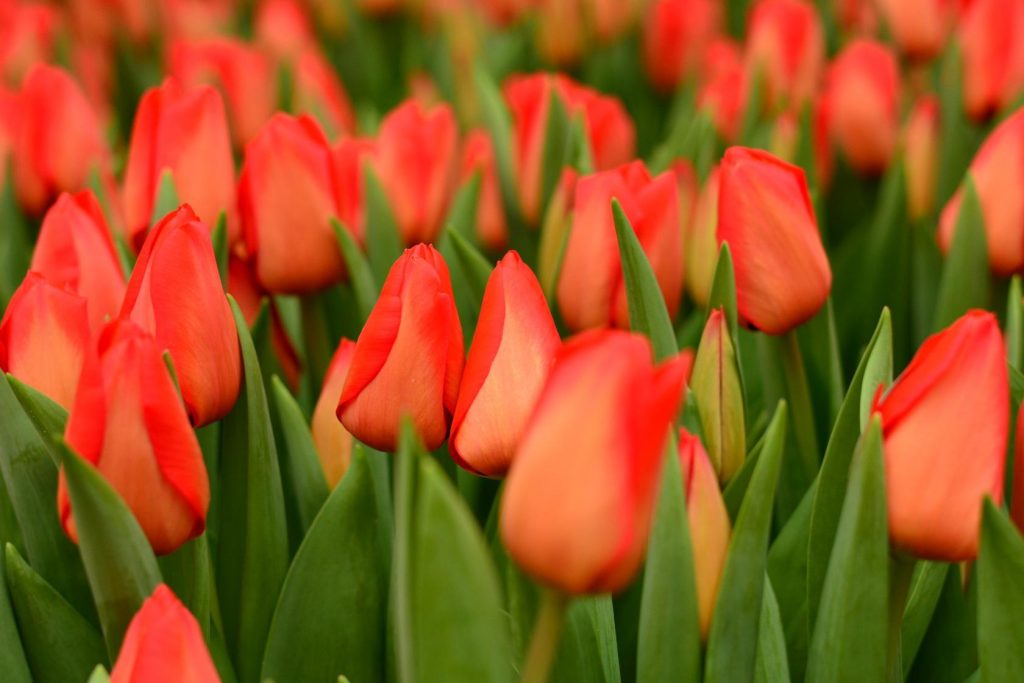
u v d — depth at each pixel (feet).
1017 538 2.57
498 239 3.97
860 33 6.13
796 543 2.97
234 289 3.18
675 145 4.20
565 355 2.35
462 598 2.38
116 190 3.75
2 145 3.77
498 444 2.60
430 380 2.64
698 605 2.70
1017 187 3.21
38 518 2.86
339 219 3.13
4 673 2.80
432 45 6.21
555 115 3.66
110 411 2.54
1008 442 2.95
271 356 3.21
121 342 2.54
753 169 2.93
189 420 2.74
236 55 4.50
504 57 5.93
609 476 2.34
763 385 3.38
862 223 4.09
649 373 2.34
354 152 3.28
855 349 3.68
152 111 3.14
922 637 2.94
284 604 2.86
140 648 2.38
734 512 2.93
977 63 4.14
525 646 2.77
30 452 2.82
